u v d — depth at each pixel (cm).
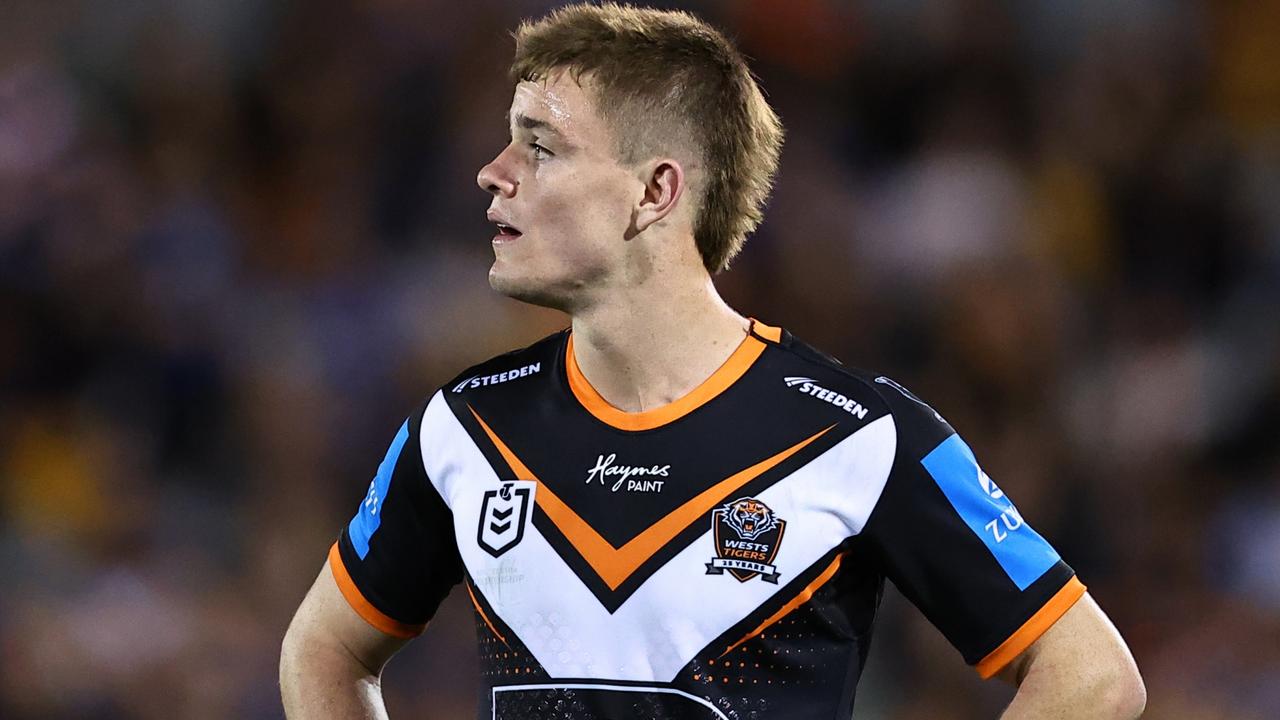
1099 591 2494
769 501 834
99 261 2773
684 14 917
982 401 2702
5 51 3066
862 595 860
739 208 899
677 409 860
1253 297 2902
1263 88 3272
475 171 2970
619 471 849
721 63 897
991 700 2206
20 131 2898
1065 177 3073
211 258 2878
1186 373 2767
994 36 3192
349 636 942
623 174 862
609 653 827
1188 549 2547
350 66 3131
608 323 867
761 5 3152
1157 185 3105
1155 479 2647
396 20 3144
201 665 2356
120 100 3072
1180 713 2305
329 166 3062
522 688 845
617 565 833
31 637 2338
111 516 2559
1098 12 3234
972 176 2983
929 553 847
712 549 828
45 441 2616
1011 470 2611
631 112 862
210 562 2508
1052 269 2912
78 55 3106
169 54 3133
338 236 2973
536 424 877
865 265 2889
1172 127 3212
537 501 855
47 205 2806
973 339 2744
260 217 3033
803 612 830
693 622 822
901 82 3172
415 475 906
